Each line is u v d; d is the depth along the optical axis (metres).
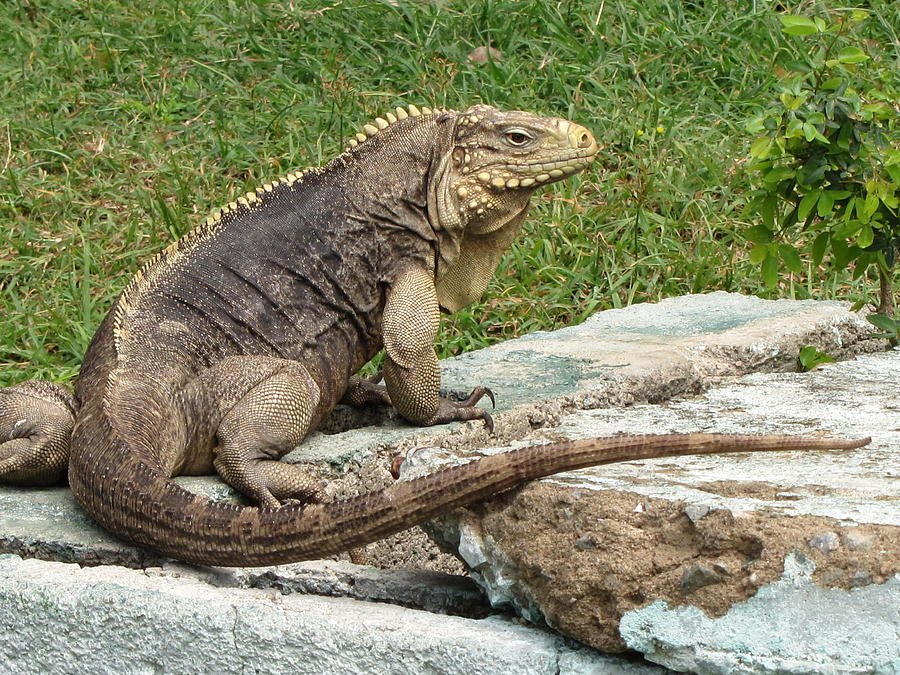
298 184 8.29
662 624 5.34
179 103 15.74
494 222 8.27
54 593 6.21
